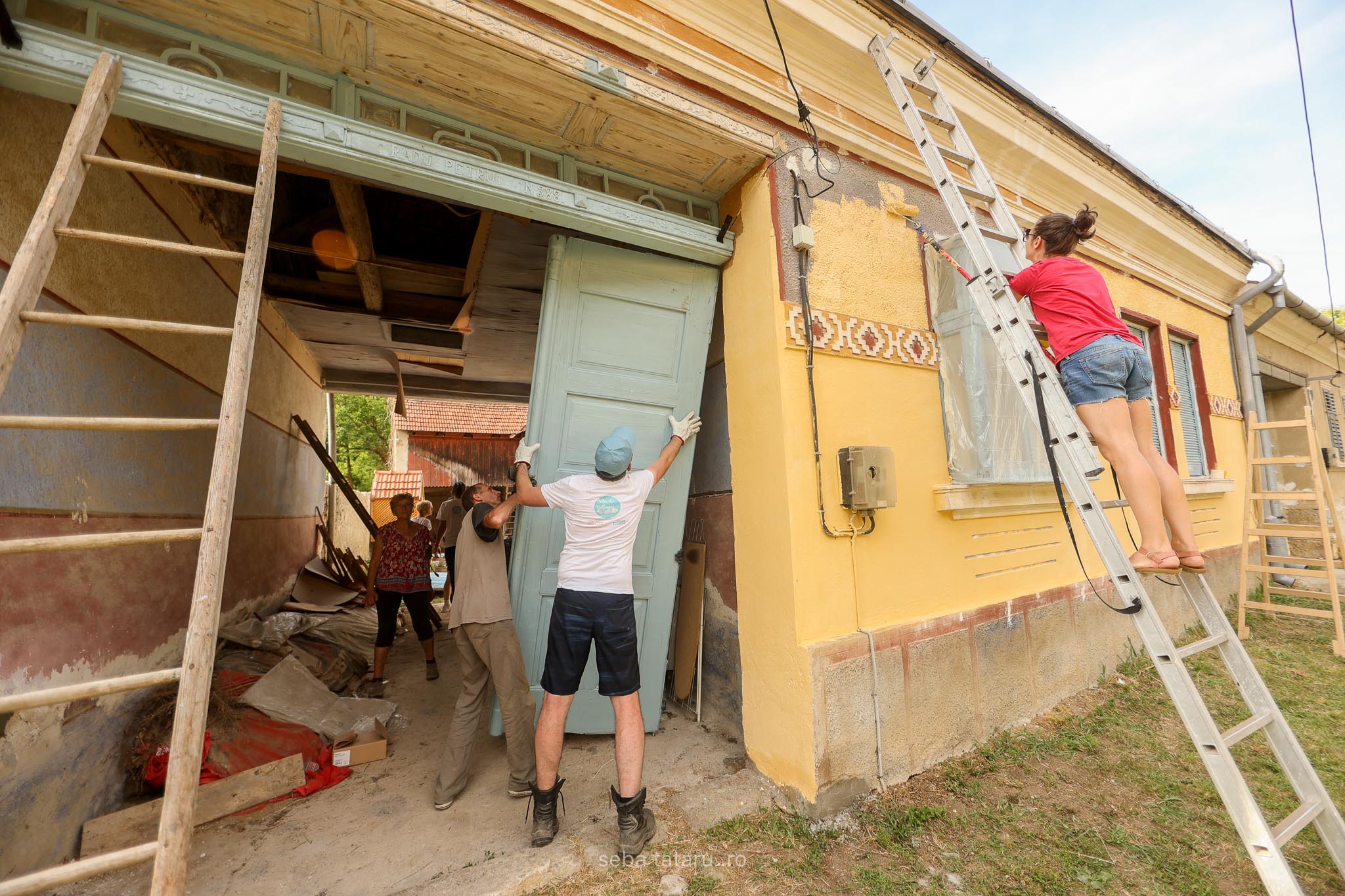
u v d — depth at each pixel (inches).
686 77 118.3
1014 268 155.3
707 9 120.2
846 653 118.3
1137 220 227.1
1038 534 172.6
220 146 132.6
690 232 131.5
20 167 89.7
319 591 273.6
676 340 140.3
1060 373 109.0
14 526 86.0
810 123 134.3
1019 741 141.3
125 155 123.4
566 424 130.6
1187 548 98.3
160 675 54.9
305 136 91.9
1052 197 203.2
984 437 147.3
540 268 191.9
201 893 88.7
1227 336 298.8
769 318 126.0
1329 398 413.1
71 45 79.8
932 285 155.0
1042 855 103.4
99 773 103.7
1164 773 129.2
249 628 182.2
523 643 131.9
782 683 118.6
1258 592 279.1
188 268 159.2
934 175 128.0
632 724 102.8
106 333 115.2
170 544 140.3
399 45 93.9
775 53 131.0
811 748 111.6
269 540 234.7
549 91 105.3
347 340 287.1
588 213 117.3
